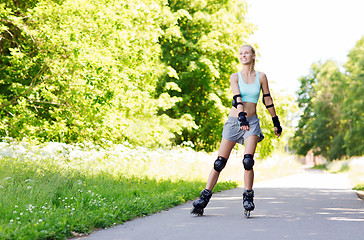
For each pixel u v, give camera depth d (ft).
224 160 29.91
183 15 108.47
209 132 118.01
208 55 113.91
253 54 29.84
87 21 65.77
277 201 40.96
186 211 33.04
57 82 65.26
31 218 25.03
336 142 302.45
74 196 34.55
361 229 23.57
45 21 64.95
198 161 76.95
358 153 266.57
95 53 62.69
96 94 63.26
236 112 29.60
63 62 64.64
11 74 70.54
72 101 64.95
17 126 67.51
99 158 56.39
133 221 27.96
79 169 48.32
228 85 118.73
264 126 120.47
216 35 112.37
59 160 49.83
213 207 35.78
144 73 86.22
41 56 66.59
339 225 25.05
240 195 48.93
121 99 76.13
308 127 353.92
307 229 23.65
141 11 82.48
